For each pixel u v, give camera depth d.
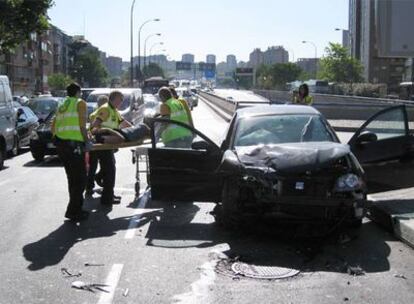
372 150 9.56
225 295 5.68
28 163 16.88
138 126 10.46
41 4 36.91
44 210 9.89
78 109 8.98
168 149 8.88
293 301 5.52
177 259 6.91
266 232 8.15
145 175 13.80
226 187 8.06
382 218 8.58
